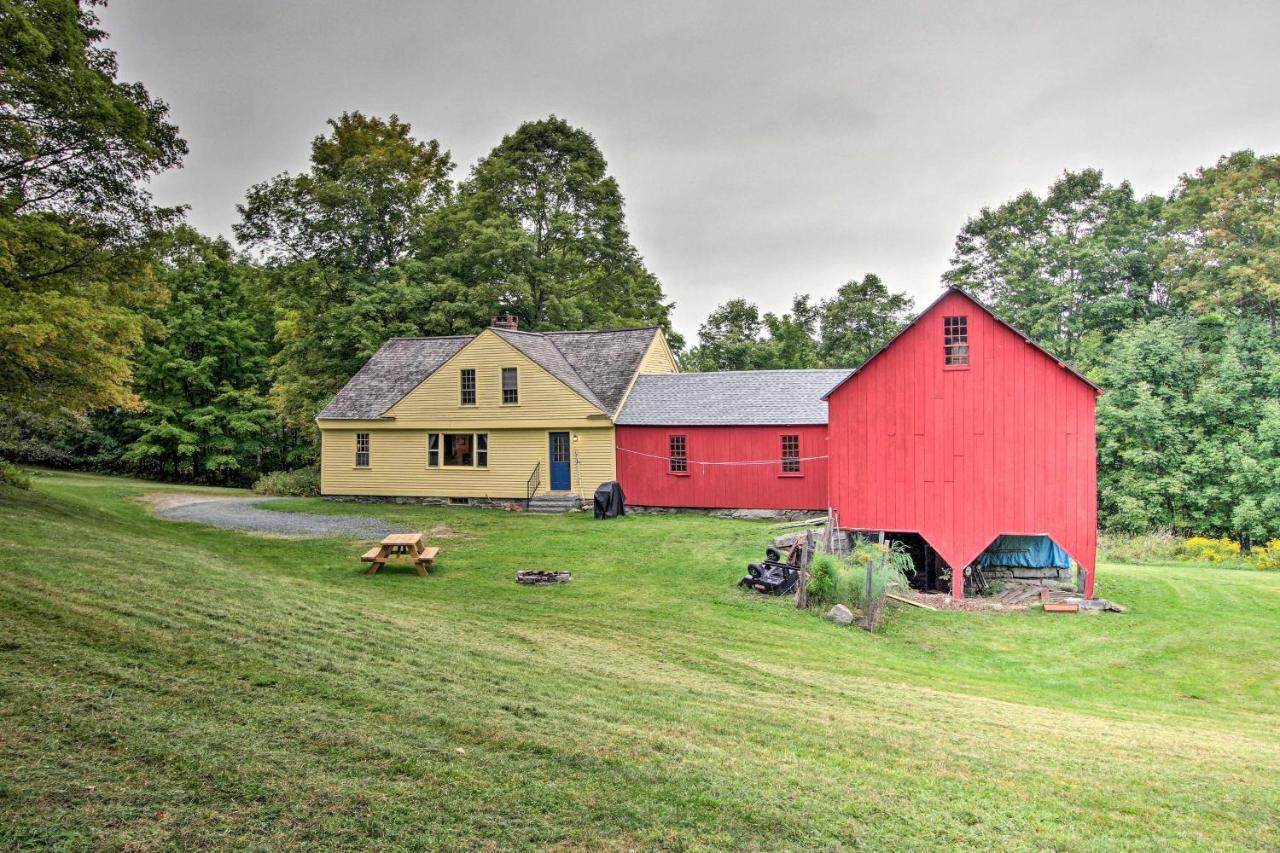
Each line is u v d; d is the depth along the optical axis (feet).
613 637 36.73
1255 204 118.62
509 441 90.22
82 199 58.85
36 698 17.87
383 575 51.44
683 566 57.52
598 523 75.82
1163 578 64.03
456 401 91.56
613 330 102.06
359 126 127.65
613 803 16.37
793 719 24.53
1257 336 110.11
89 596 27.55
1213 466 100.22
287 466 142.00
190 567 37.40
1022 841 16.75
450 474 92.32
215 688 20.33
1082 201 148.56
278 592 34.83
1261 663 43.65
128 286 62.59
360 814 14.64
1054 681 39.81
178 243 78.48
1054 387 56.29
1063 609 53.83
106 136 54.80
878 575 48.11
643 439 86.07
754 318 181.57
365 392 99.14
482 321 114.32
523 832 14.73
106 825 13.21
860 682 32.30
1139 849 16.92
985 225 156.35
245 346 135.23
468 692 22.97
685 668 31.42
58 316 48.75
